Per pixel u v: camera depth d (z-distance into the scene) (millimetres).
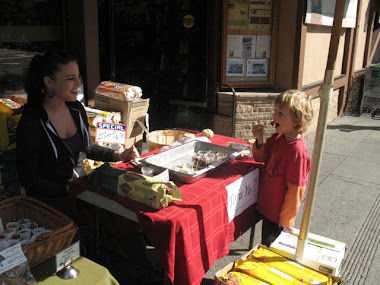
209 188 2334
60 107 2414
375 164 5789
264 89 6215
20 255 1670
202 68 5688
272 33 6043
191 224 2035
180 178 2404
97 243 2541
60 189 2336
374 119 8719
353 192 4762
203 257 2188
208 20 5633
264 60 6133
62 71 2260
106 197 2174
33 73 2305
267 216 2715
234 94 5504
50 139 2314
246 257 2357
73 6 4387
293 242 2496
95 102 4234
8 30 4059
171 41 5820
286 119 2436
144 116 4285
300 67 6023
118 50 6473
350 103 9250
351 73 8734
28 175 2252
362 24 8984
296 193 2484
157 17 6086
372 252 3455
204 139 3215
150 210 2021
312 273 2203
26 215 2189
